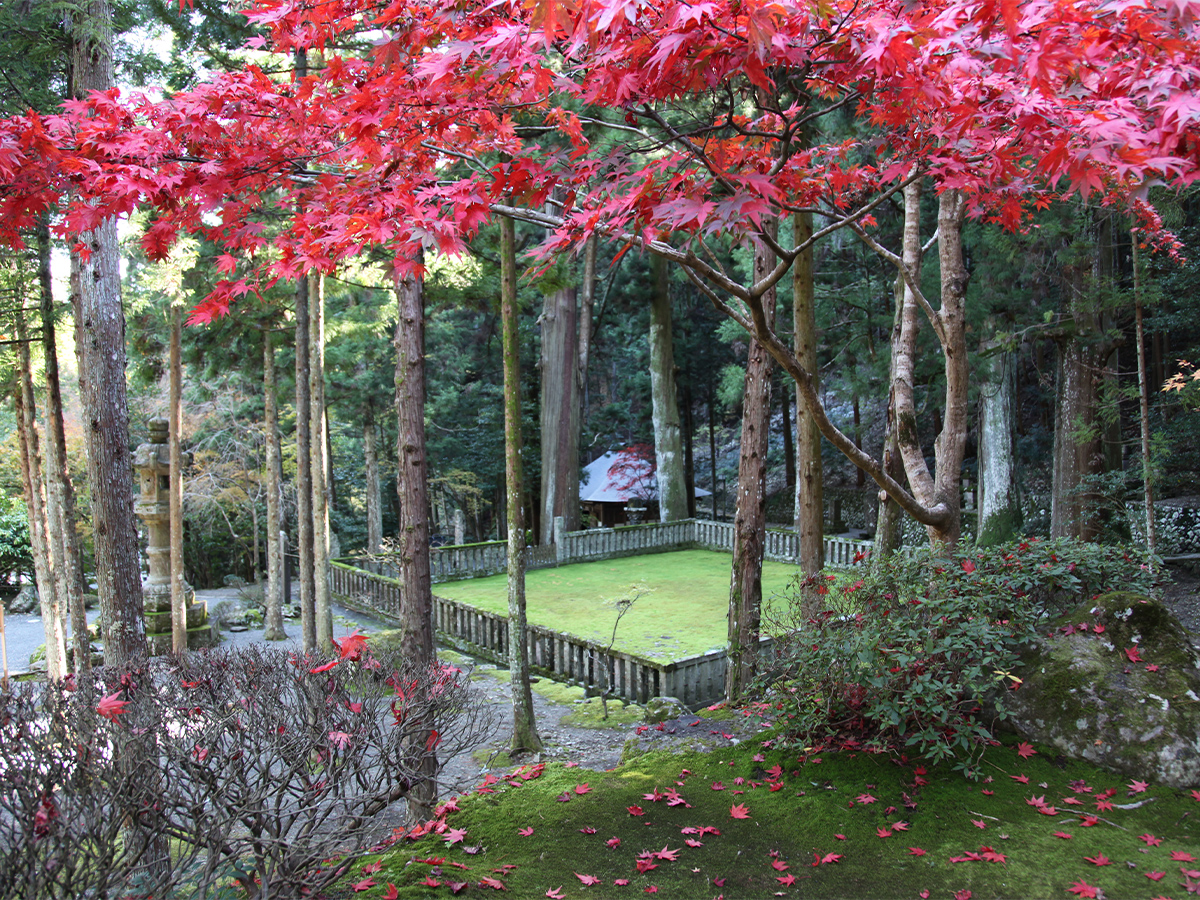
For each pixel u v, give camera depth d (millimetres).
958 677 4141
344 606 16266
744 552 7059
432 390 24344
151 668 3412
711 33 2441
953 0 2564
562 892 3021
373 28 3230
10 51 6668
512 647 6844
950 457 5484
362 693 3107
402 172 3418
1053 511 12352
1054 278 11961
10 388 12250
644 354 27469
